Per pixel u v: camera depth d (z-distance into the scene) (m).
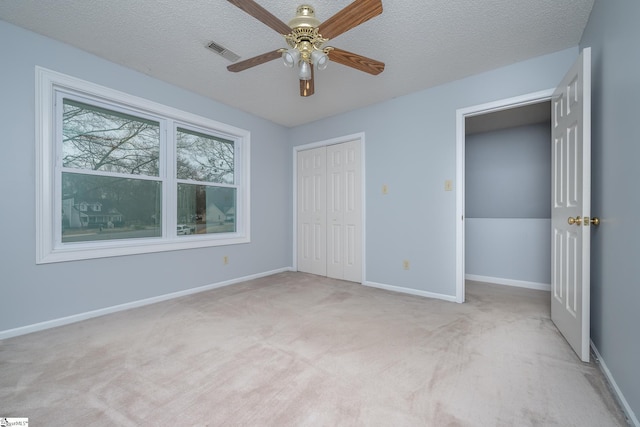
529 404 1.26
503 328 2.10
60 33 2.08
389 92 3.06
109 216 2.54
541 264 3.26
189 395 1.33
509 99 2.50
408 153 3.10
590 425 1.14
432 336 1.96
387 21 1.91
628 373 1.22
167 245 2.85
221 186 3.48
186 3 1.77
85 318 2.31
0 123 1.95
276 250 4.12
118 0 1.75
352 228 3.63
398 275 3.17
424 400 1.29
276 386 1.40
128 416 1.19
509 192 3.92
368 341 1.89
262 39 2.15
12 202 2.00
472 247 3.73
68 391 1.36
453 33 2.05
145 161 2.78
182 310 2.52
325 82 2.83
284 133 4.27
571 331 1.78
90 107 2.42
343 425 1.14
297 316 2.36
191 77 2.74
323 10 1.81
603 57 1.57
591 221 1.61
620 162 1.34
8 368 1.56
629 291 1.24
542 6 1.78
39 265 2.11
